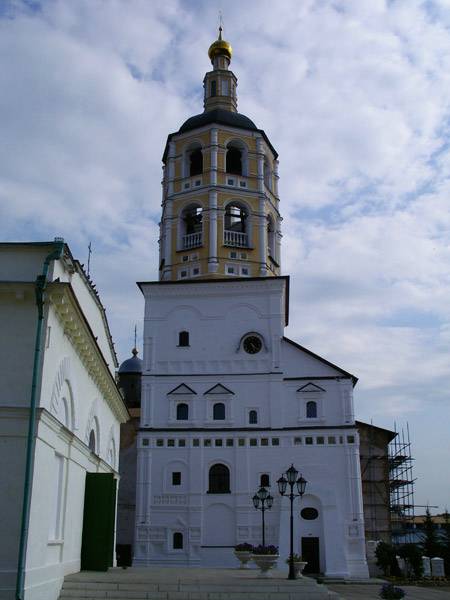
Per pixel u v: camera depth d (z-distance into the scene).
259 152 52.62
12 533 17.20
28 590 17.14
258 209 51.09
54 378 19.84
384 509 58.72
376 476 59.44
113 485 26.23
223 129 52.16
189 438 46.53
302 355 47.84
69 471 22.12
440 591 37.00
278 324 48.28
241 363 47.88
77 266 22.64
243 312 48.81
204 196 50.56
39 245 19.78
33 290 18.97
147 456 46.38
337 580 41.19
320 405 46.66
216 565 43.53
